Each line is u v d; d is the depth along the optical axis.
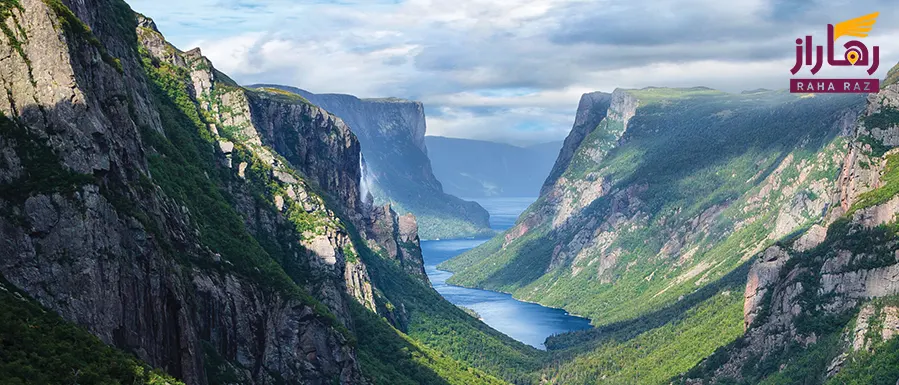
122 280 151.75
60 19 159.38
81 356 136.12
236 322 199.38
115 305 149.75
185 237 192.62
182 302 165.12
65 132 153.12
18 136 149.12
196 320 176.75
